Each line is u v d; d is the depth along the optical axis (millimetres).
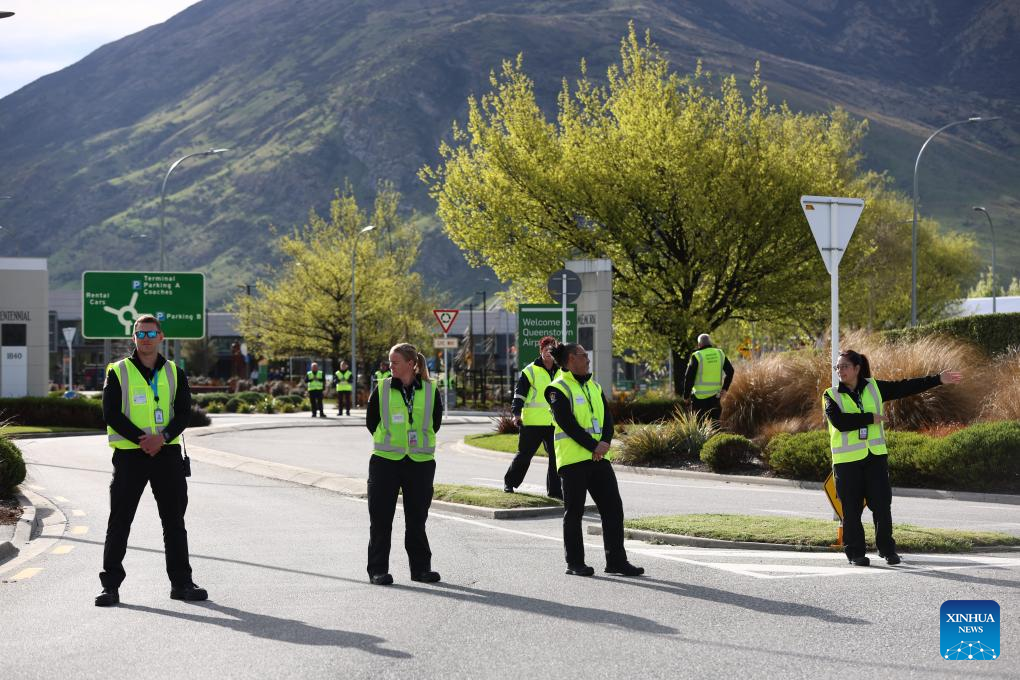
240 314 76250
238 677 7758
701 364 25953
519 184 39781
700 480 22750
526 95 40625
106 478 22375
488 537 14719
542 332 31031
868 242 43875
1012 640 8555
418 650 8469
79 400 39188
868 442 11992
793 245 38844
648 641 8672
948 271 71375
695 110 39312
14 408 38594
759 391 26969
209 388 75500
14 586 11398
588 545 13914
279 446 31703
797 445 21562
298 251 75188
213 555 13273
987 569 11602
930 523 15672
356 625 9344
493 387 65000
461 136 41312
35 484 21078
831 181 40250
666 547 13602
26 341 47938
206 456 26641
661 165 38469
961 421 23797
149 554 13391
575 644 8609
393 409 11492
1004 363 25781
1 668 8070
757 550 13227
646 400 33406
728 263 39000
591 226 39688
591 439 11625
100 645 8727
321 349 74750
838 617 9398
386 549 11430
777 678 7590
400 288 79438
